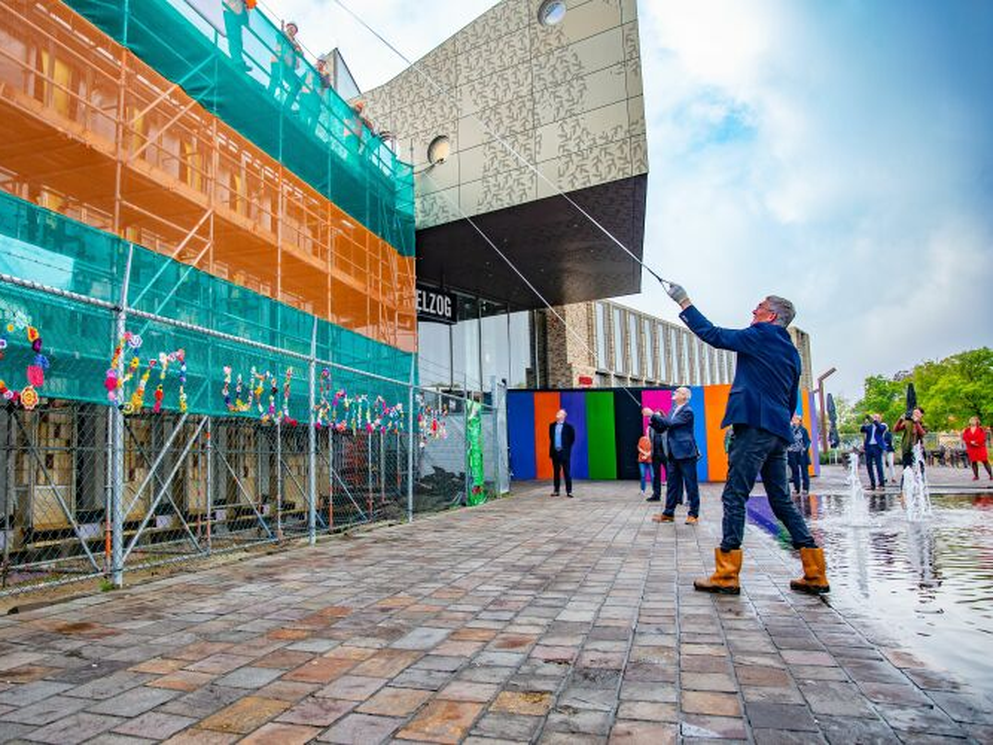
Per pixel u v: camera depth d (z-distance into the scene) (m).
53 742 2.21
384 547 6.94
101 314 6.72
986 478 18.38
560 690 2.63
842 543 6.54
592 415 21.83
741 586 4.55
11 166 8.62
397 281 16.36
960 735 2.17
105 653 3.21
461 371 22.66
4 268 5.85
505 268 20.75
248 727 2.32
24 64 7.32
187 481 8.45
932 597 4.16
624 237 18.00
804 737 2.17
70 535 7.33
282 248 12.02
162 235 10.69
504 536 7.70
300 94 13.13
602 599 4.27
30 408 4.89
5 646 3.33
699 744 2.13
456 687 2.69
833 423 35.41
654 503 12.24
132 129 8.91
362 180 15.26
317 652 3.20
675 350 46.16
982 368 49.06
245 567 5.73
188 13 10.13
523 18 16.17
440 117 17.11
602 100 14.88
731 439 4.47
